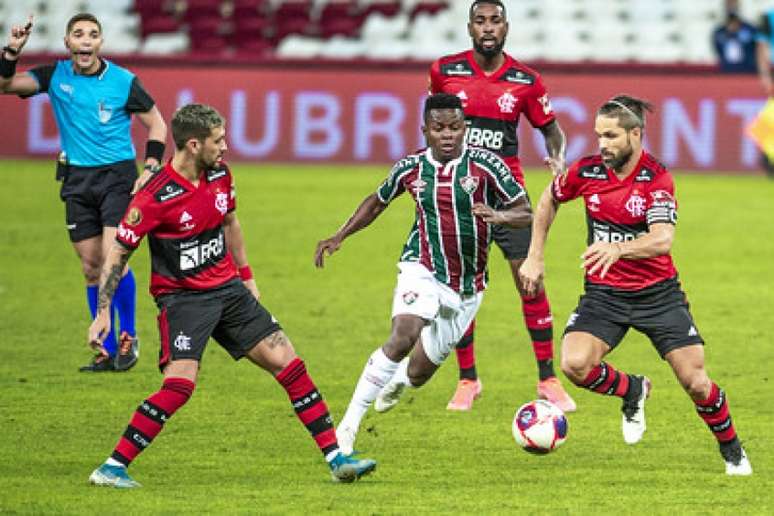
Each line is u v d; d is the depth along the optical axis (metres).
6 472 26.81
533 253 28.28
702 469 27.75
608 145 26.70
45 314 45.09
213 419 32.03
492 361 39.62
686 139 81.81
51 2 97.62
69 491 25.27
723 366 38.41
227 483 26.19
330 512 23.98
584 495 25.48
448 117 27.94
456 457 28.78
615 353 40.78
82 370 37.09
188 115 25.22
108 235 36.62
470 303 29.19
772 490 25.94
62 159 37.16
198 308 25.83
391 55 92.38
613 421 32.44
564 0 96.00
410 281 28.38
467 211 28.39
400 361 27.78
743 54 81.25
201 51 93.25
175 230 25.58
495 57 34.84
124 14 96.69
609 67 81.56
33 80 36.69
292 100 83.56
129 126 37.22
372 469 26.23
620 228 27.42
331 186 74.94
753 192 75.44
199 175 25.69
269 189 73.62
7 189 73.25
